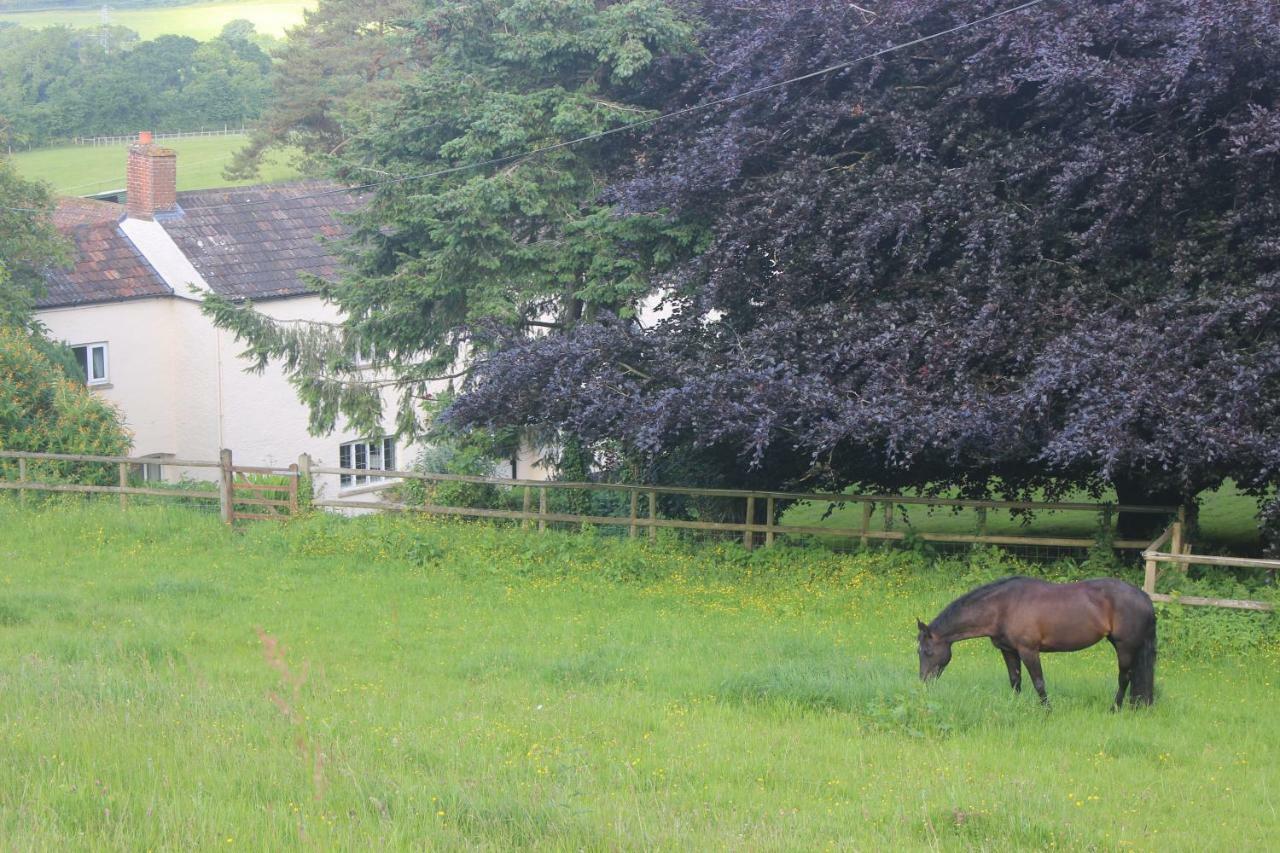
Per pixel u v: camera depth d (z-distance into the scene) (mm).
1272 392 17172
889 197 20156
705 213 23016
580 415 20484
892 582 20828
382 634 17812
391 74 61719
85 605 18922
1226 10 16984
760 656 16641
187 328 39188
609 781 10688
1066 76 18109
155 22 130875
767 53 22438
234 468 25141
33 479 27391
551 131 24219
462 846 8219
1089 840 9602
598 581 21391
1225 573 20109
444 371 26719
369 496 39500
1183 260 18469
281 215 42750
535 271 24219
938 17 21109
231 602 19688
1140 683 13992
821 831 9539
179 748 10227
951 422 17844
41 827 7852
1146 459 17016
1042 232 19672
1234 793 11305
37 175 73938
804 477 22953
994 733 12977
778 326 20250
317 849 7797
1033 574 20703
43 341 34562
